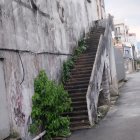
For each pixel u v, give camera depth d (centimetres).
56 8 1789
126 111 1778
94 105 1591
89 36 2398
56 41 1727
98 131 1358
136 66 7712
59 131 1334
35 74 1345
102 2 3416
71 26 2088
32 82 1298
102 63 1994
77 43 2184
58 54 1745
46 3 1611
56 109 1314
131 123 1439
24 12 1291
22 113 1169
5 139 1031
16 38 1177
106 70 2159
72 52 2038
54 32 1705
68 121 1367
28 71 1267
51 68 1598
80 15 2373
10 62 1112
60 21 1847
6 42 1088
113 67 2556
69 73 1802
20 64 1195
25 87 1222
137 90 2756
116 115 1692
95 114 1566
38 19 1464
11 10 1159
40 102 1291
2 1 1089
